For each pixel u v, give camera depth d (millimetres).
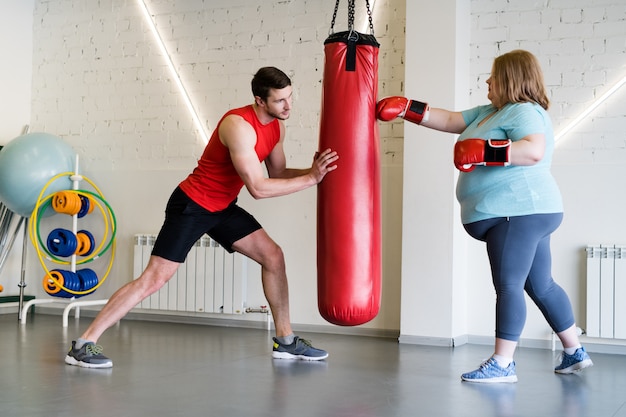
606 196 4859
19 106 6668
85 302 5844
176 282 5965
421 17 5070
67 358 3889
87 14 6551
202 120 6102
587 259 4781
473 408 2938
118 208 6375
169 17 6230
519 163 3270
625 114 4840
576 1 4969
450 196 5004
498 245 3420
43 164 5883
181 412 2803
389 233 5418
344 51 3301
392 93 5445
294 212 5711
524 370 3947
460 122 3623
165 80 6230
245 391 3229
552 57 5012
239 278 5777
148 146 6289
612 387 3461
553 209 3402
